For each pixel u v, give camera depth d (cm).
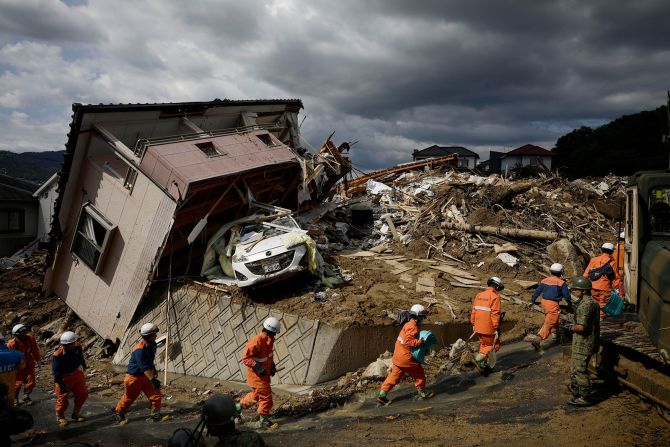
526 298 1278
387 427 671
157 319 1223
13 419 493
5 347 775
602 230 1884
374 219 1986
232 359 1052
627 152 5188
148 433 775
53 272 1467
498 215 1764
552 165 6462
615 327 742
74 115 1258
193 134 1399
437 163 2764
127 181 1265
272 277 1108
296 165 1584
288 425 755
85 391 866
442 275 1407
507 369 859
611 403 638
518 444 553
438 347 1056
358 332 984
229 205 1419
